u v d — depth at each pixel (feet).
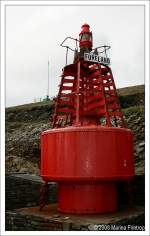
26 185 61.31
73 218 38.47
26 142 95.35
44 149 45.24
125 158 42.52
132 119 78.38
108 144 40.63
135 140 71.31
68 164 40.40
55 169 41.78
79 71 45.78
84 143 40.11
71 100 51.90
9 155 93.25
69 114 54.44
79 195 41.50
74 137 40.55
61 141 41.55
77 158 40.01
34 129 100.94
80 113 48.62
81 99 49.32
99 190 41.73
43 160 45.55
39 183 61.00
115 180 40.93
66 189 42.93
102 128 40.73
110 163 40.34
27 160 89.71
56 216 40.04
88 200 41.27
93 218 38.22
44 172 44.73
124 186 51.39
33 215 41.19
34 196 61.05
